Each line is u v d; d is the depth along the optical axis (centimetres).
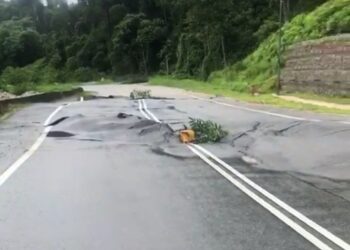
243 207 759
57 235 635
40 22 16275
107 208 759
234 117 2144
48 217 714
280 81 4428
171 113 2397
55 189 885
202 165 1118
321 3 5684
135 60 11500
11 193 857
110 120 1938
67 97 4028
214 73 6869
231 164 1129
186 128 1675
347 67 3234
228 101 3366
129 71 11475
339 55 3347
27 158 1214
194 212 734
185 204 780
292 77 4191
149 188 891
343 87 3281
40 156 1244
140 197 826
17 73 9425
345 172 1015
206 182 938
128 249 581
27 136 1623
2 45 13288
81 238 622
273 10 7350
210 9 7519
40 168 1086
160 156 1242
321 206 762
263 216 711
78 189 885
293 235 626
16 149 1359
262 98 3597
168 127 1739
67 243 604
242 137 1552
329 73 3478
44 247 591
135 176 998
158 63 11175
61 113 2345
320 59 3638
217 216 712
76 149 1359
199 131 1546
